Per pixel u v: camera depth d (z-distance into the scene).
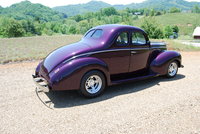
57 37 30.17
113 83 5.14
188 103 4.62
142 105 4.52
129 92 5.34
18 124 3.73
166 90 5.49
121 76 5.55
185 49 15.50
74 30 142.12
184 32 132.38
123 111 4.23
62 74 4.40
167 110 4.28
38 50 14.70
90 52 4.79
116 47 5.15
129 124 3.73
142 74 6.05
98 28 5.64
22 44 20.27
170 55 6.34
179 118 3.96
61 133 3.46
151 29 47.38
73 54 4.67
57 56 4.85
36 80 4.89
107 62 5.08
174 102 4.68
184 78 6.66
